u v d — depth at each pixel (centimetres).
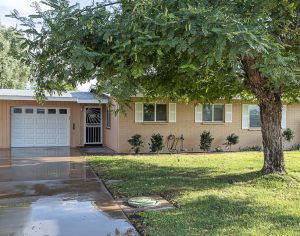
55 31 514
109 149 1725
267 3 547
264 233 486
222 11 470
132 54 466
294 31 682
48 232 501
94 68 525
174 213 588
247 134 1775
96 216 578
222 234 482
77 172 1020
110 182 860
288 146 1828
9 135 1758
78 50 461
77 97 1777
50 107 1833
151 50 483
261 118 915
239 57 552
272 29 636
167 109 1652
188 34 435
